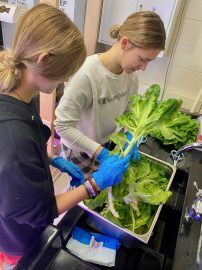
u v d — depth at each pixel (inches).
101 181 34.3
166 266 30.0
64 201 33.0
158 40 38.4
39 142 28.8
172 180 41.8
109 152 45.9
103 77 44.6
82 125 51.4
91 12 71.4
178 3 66.1
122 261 33.0
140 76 87.0
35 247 30.4
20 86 27.7
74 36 25.8
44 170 28.7
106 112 49.6
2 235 34.4
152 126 37.0
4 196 25.7
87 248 33.1
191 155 46.8
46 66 25.4
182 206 34.0
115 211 35.6
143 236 32.6
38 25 24.5
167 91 86.9
